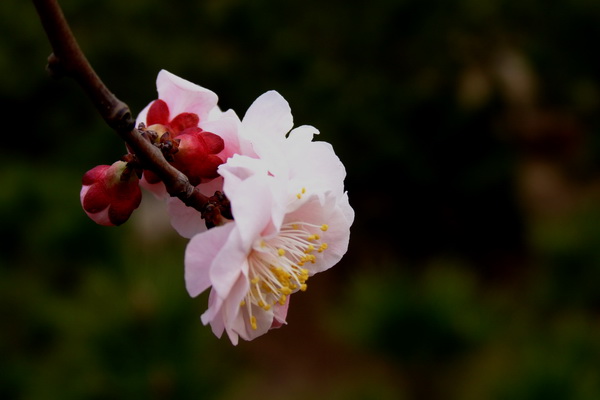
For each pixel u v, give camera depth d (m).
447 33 0.68
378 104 0.69
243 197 0.25
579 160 0.75
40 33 0.65
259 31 0.68
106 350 0.38
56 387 0.41
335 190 0.27
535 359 0.39
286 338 0.71
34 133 0.67
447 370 0.39
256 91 0.68
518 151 0.73
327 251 0.27
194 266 0.25
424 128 0.70
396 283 0.40
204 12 0.68
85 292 0.42
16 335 0.46
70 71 0.24
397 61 0.70
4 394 0.43
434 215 0.75
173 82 0.27
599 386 0.38
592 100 0.73
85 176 0.27
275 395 0.66
